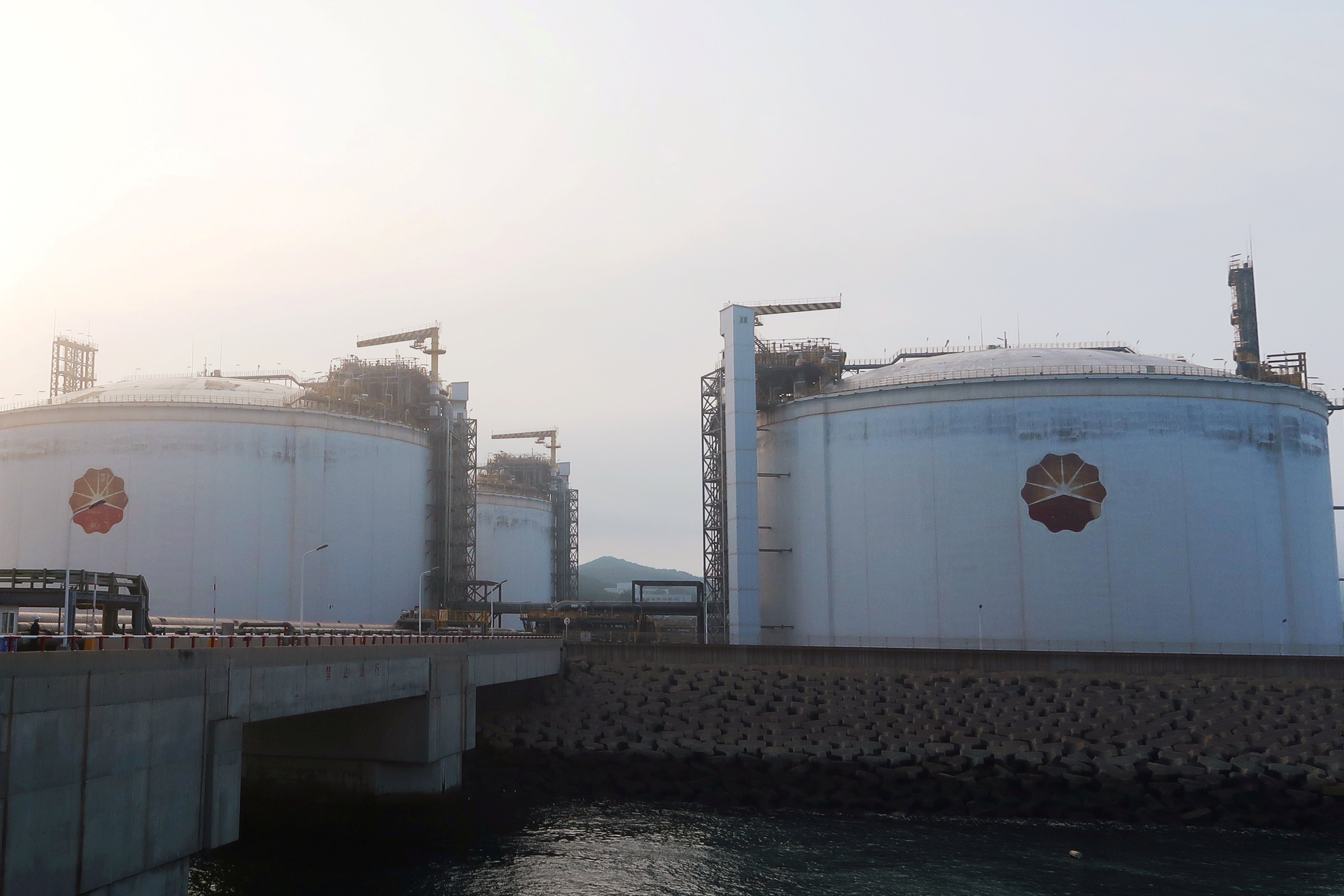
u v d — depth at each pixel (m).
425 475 114.81
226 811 30.42
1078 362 92.44
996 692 64.62
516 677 61.78
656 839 44.62
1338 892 37.44
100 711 25.02
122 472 94.00
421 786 47.47
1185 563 85.44
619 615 107.25
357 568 102.19
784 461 100.19
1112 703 61.41
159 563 92.81
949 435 89.81
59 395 111.19
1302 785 50.19
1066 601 85.31
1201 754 53.66
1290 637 87.69
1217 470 87.31
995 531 87.38
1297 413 91.69
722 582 101.94
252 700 32.41
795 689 67.62
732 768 55.34
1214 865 40.94
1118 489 86.19
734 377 98.25
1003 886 38.19
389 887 37.34
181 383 105.81
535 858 41.44
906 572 90.06
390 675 43.00
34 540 95.06
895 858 41.84
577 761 56.41
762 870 40.09
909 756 54.75
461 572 120.56
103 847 25.05
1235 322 106.88
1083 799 50.12
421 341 133.75
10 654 22.08
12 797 22.03
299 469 99.06
